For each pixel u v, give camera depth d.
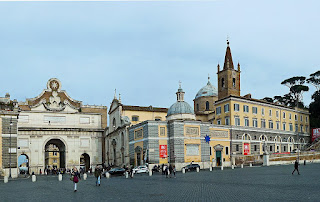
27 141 94.94
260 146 92.00
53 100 101.06
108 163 99.56
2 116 62.41
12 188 39.62
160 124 76.25
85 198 27.38
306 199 21.64
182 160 74.44
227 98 88.75
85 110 106.25
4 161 61.66
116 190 33.44
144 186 36.91
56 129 97.81
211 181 39.62
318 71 128.50
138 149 78.38
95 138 103.31
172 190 31.02
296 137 104.31
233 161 84.00
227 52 98.06
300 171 50.09
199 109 110.94
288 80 135.38
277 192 25.77
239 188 29.98
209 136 80.00
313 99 124.50
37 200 26.91
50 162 146.62
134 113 91.62
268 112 97.06
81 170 91.50
